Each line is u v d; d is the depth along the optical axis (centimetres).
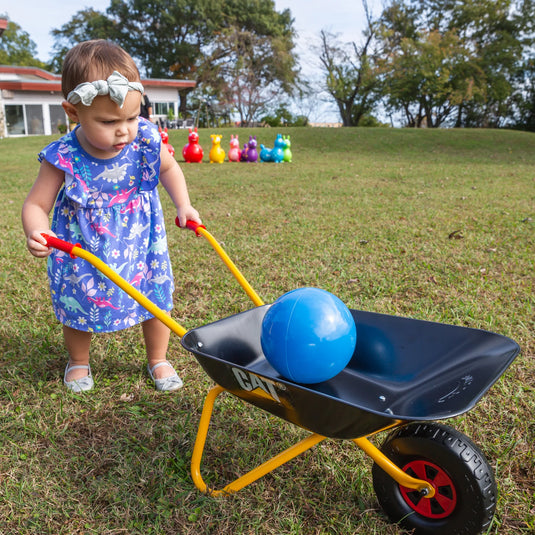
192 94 4712
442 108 4466
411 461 171
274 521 182
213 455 218
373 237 555
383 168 1287
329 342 183
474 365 174
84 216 238
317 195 845
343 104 4731
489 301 368
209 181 1038
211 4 4516
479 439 222
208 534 177
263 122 4303
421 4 4416
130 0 4597
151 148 240
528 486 197
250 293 227
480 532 159
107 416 246
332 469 206
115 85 192
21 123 3003
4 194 884
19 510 188
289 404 161
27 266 457
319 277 426
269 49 4484
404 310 356
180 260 475
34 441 227
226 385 179
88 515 186
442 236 554
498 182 995
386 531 177
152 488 199
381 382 198
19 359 297
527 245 516
